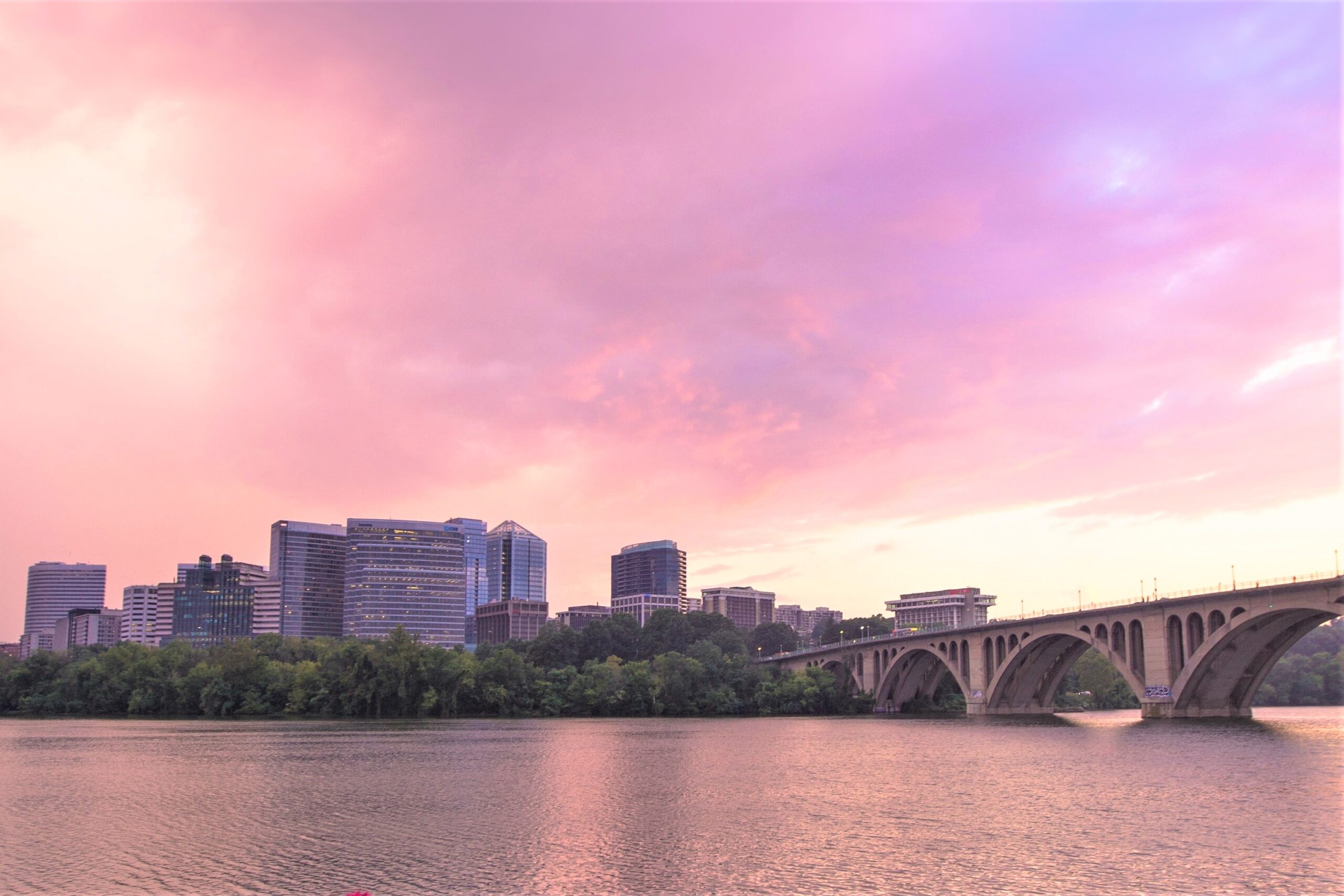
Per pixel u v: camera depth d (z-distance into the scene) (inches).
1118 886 2084.2
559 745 5497.1
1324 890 2036.2
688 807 3120.1
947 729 6747.1
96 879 2223.2
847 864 2292.1
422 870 2271.2
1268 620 5349.4
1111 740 5157.5
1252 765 3922.2
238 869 2303.2
